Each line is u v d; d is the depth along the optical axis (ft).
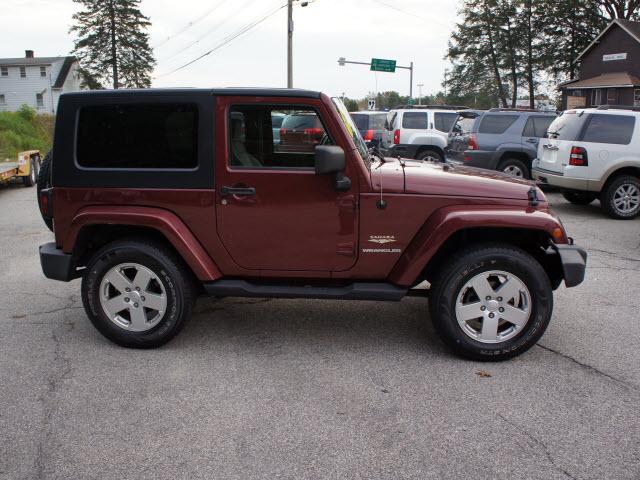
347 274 14.11
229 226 13.96
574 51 148.36
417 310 17.62
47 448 10.34
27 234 29.43
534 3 149.18
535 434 10.77
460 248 13.89
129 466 9.82
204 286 14.24
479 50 160.86
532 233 14.37
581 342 15.15
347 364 13.78
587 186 32.73
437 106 53.26
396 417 11.36
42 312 17.43
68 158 14.11
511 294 13.55
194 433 10.80
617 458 10.03
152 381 12.88
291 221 13.83
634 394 12.32
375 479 9.49
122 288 14.26
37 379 12.96
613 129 32.19
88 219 14.01
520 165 41.24
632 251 25.52
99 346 14.82
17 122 100.68
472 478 9.52
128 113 13.88
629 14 141.90
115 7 209.87
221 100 13.64
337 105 14.12
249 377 13.10
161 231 13.78
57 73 228.22
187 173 13.83
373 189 13.60
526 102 144.56
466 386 12.65
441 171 14.75
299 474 9.61
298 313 17.31
